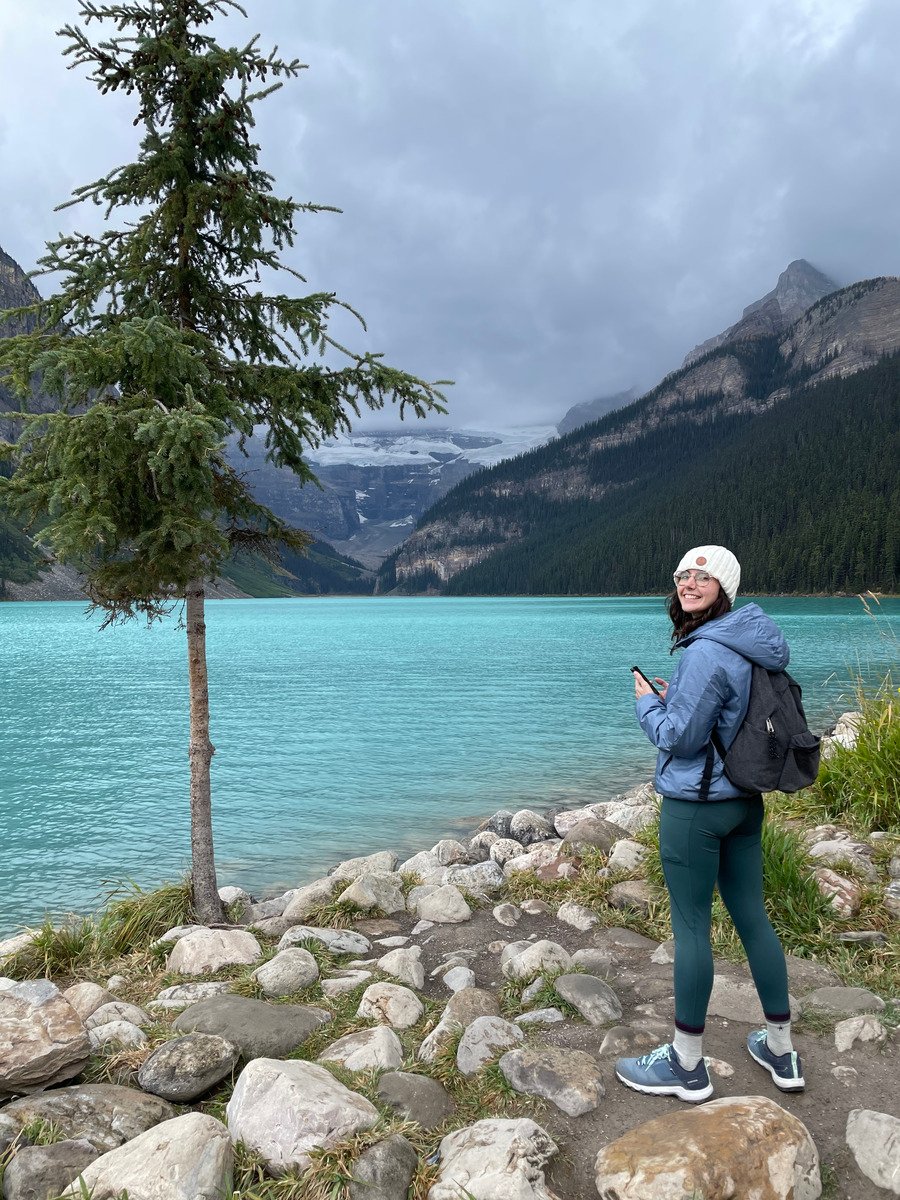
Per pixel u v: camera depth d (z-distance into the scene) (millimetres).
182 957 4898
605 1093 3014
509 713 21797
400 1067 3383
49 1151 2623
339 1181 2475
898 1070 3041
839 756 7156
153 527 4863
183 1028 3645
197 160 5652
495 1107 3010
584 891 5750
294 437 6113
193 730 6102
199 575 4992
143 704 25141
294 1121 2693
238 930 5379
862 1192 2471
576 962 4324
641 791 11344
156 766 15344
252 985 4273
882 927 4562
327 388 5992
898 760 6559
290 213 5684
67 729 20000
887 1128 2586
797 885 4727
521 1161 2504
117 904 6227
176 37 5430
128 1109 2928
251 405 5945
